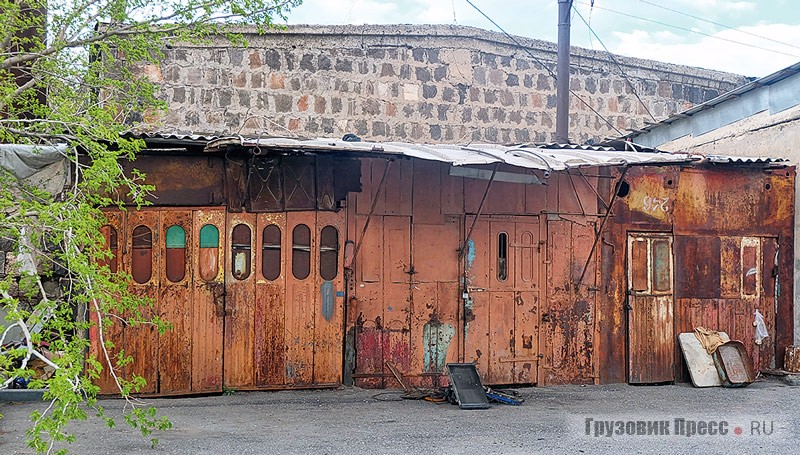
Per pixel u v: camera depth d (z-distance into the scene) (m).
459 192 8.92
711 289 9.89
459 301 8.90
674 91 15.45
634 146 10.05
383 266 8.66
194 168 8.16
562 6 12.82
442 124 13.67
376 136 13.34
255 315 8.29
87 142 6.23
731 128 11.02
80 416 4.75
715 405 8.16
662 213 9.73
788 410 7.89
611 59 14.92
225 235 8.22
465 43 13.81
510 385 9.09
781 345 10.11
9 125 7.49
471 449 6.06
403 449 6.02
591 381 9.39
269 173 8.33
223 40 12.68
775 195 10.13
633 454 6.02
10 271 7.13
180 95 12.56
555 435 6.59
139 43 7.85
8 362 4.56
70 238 5.62
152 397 7.98
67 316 5.67
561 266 9.30
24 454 5.72
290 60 13.03
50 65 7.66
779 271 10.15
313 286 8.43
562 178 9.33
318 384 8.44
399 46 13.50
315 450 5.95
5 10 7.51
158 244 8.05
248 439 6.27
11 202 5.60
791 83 9.88
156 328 8.01
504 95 14.09
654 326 9.62
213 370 8.16
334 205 8.48
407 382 8.70
